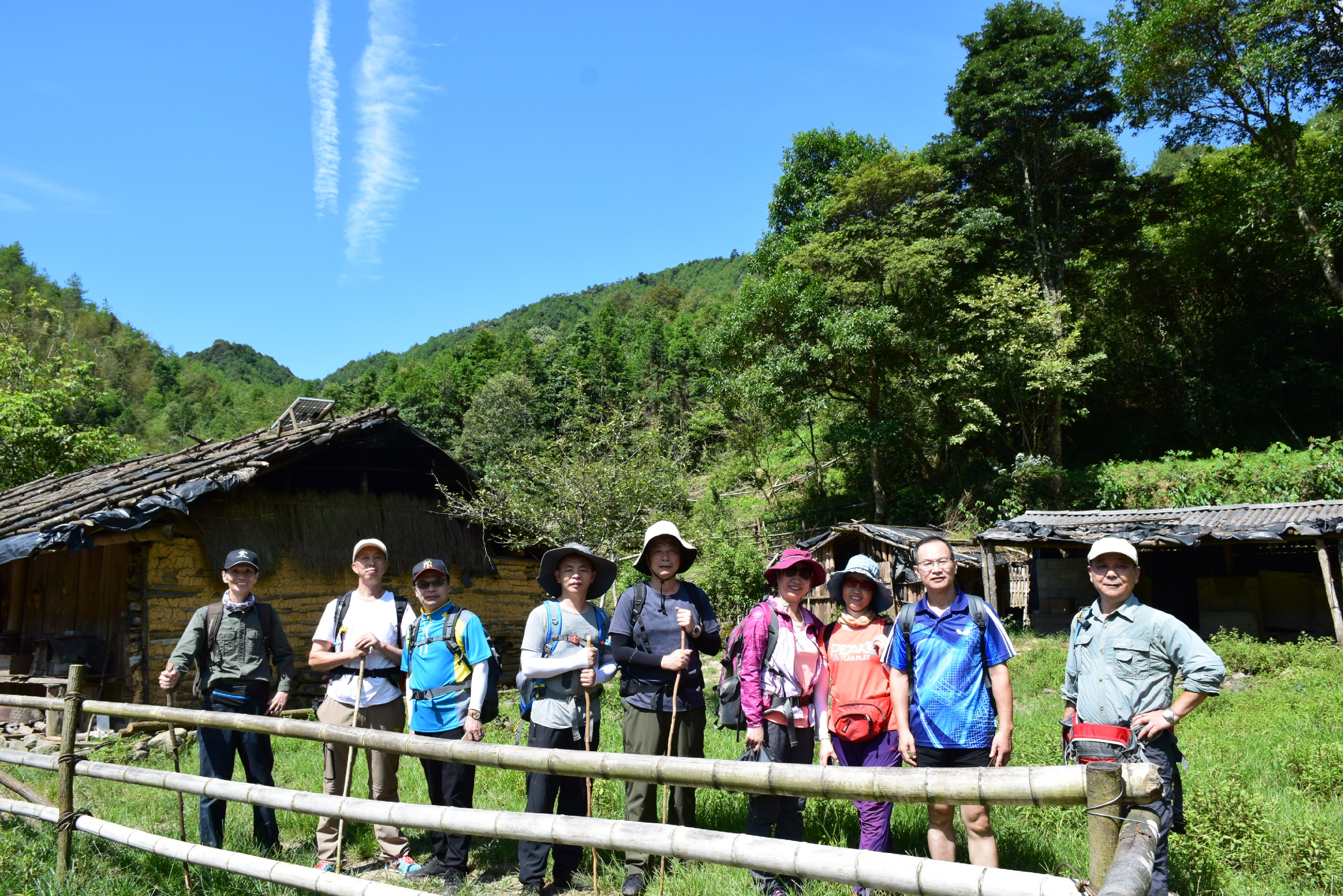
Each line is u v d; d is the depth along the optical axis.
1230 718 7.80
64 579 11.00
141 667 9.63
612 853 4.55
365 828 5.27
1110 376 28.25
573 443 12.67
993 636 3.76
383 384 90.94
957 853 4.40
